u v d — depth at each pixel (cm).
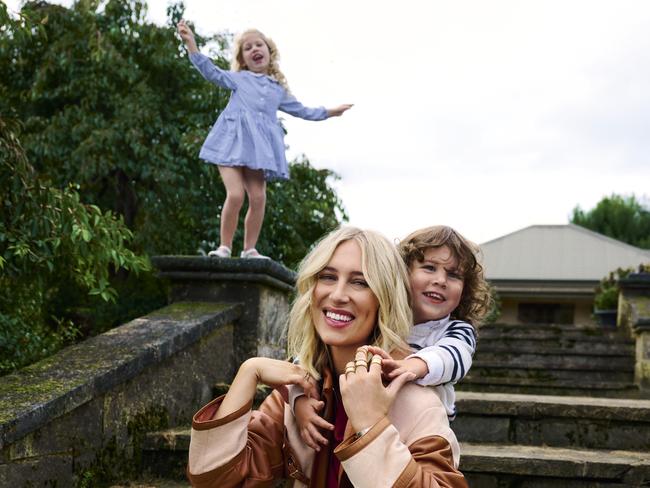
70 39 777
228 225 401
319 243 183
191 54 388
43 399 247
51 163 777
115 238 363
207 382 374
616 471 282
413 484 146
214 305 399
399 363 170
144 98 777
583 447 336
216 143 395
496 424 345
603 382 623
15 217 324
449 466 154
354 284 175
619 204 3095
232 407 175
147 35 798
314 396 178
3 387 260
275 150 402
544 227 1959
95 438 279
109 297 367
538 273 1683
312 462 179
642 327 634
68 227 335
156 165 763
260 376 178
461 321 220
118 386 296
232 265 395
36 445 245
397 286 176
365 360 163
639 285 779
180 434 311
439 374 182
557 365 695
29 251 325
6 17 333
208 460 172
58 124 768
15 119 347
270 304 422
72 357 301
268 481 181
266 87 402
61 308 750
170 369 337
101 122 773
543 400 350
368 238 178
